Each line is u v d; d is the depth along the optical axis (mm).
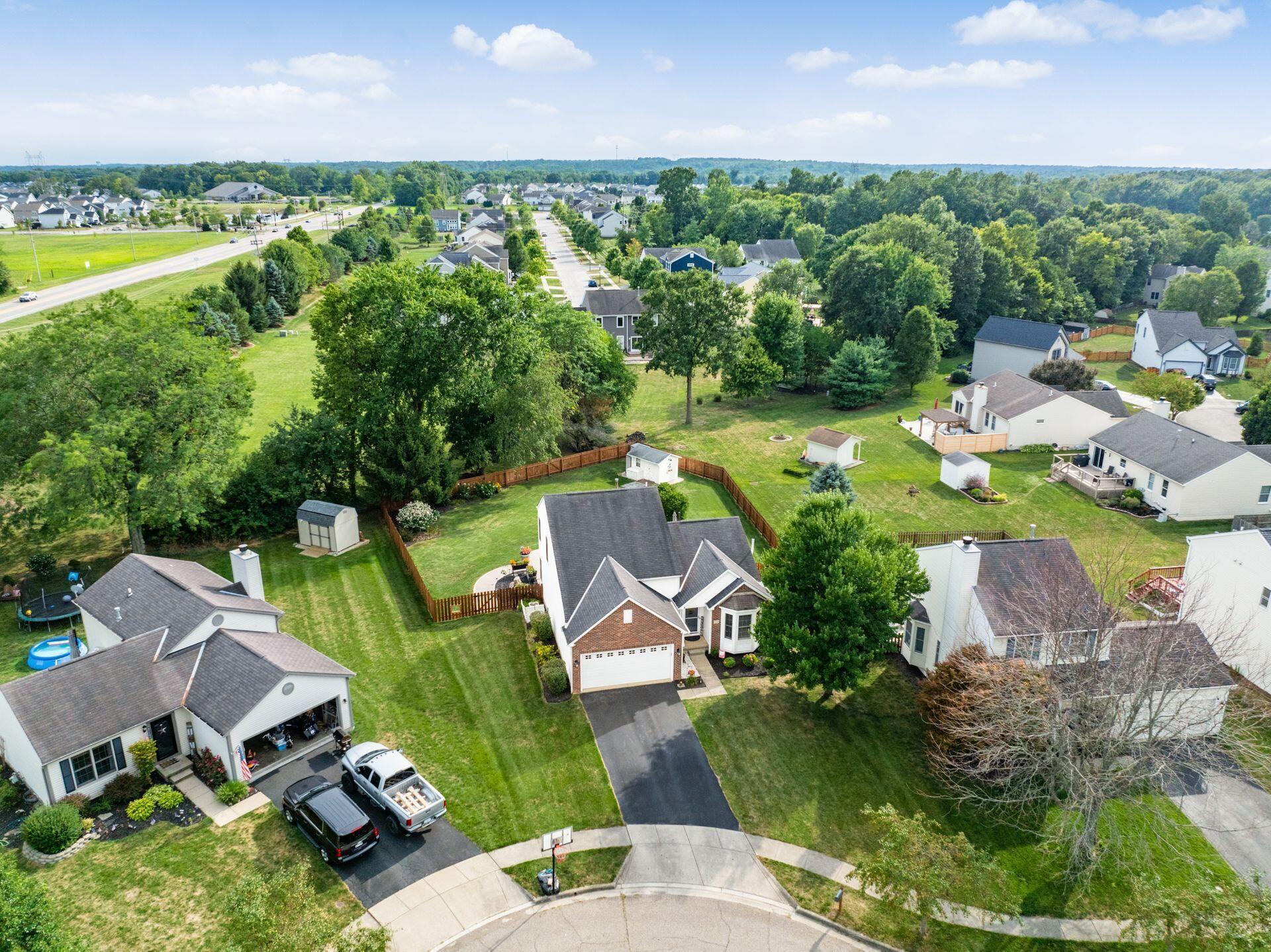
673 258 153375
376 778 29141
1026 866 28125
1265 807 30828
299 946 20234
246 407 51906
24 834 26828
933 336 90688
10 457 43938
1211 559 40531
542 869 27062
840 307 98188
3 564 46688
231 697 30578
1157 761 26891
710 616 39844
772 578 35562
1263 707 34688
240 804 29438
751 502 56938
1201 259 159500
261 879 21797
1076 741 27547
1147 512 58750
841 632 33500
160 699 30891
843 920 25562
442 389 59719
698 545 42844
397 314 57656
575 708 35812
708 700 36562
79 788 28797
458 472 60031
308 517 50812
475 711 35406
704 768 32219
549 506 41250
